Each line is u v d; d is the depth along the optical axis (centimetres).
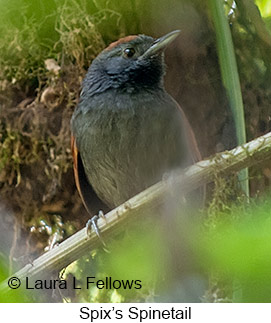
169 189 251
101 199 257
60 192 259
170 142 254
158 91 255
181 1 257
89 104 255
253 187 257
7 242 259
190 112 258
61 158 258
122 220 252
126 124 254
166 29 258
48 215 259
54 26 257
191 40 258
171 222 254
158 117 254
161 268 253
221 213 252
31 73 258
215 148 258
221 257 218
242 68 258
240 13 258
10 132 259
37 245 259
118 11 258
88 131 255
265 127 258
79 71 258
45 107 258
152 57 255
